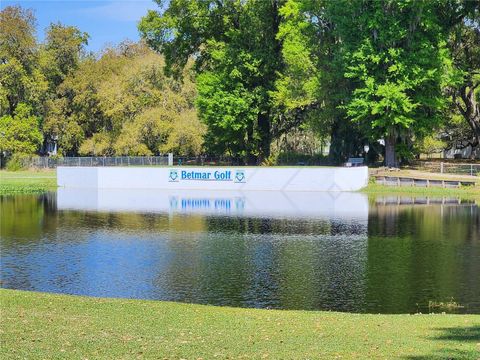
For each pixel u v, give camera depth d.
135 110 82.56
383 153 67.00
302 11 60.78
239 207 44.12
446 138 78.12
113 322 13.80
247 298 18.91
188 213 40.84
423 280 21.05
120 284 20.72
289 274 22.08
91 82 88.75
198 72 76.69
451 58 58.38
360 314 15.60
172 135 78.38
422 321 14.23
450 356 10.62
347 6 55.50
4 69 86.69
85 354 10.96
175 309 15.66
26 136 86.50
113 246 28.09
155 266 23.61
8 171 85.19
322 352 11.20
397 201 46.22
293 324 13.95
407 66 54.19
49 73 92.19
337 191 54.12
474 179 53.53
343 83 59.72
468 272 22.17
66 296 17.02
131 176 61.56
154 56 86.00
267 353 11.15
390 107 54.47
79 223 36.25
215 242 29.11
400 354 10.91
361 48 54.50
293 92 61.91
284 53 60.56
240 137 72.31
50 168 85.50
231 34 67.69
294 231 32.34
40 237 30.92
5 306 15.21
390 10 55.19
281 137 84.44
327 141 83.94
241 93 67.62
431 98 56.53
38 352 11.00
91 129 92.62
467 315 15.32
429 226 33.47
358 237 30.19
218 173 58.47
